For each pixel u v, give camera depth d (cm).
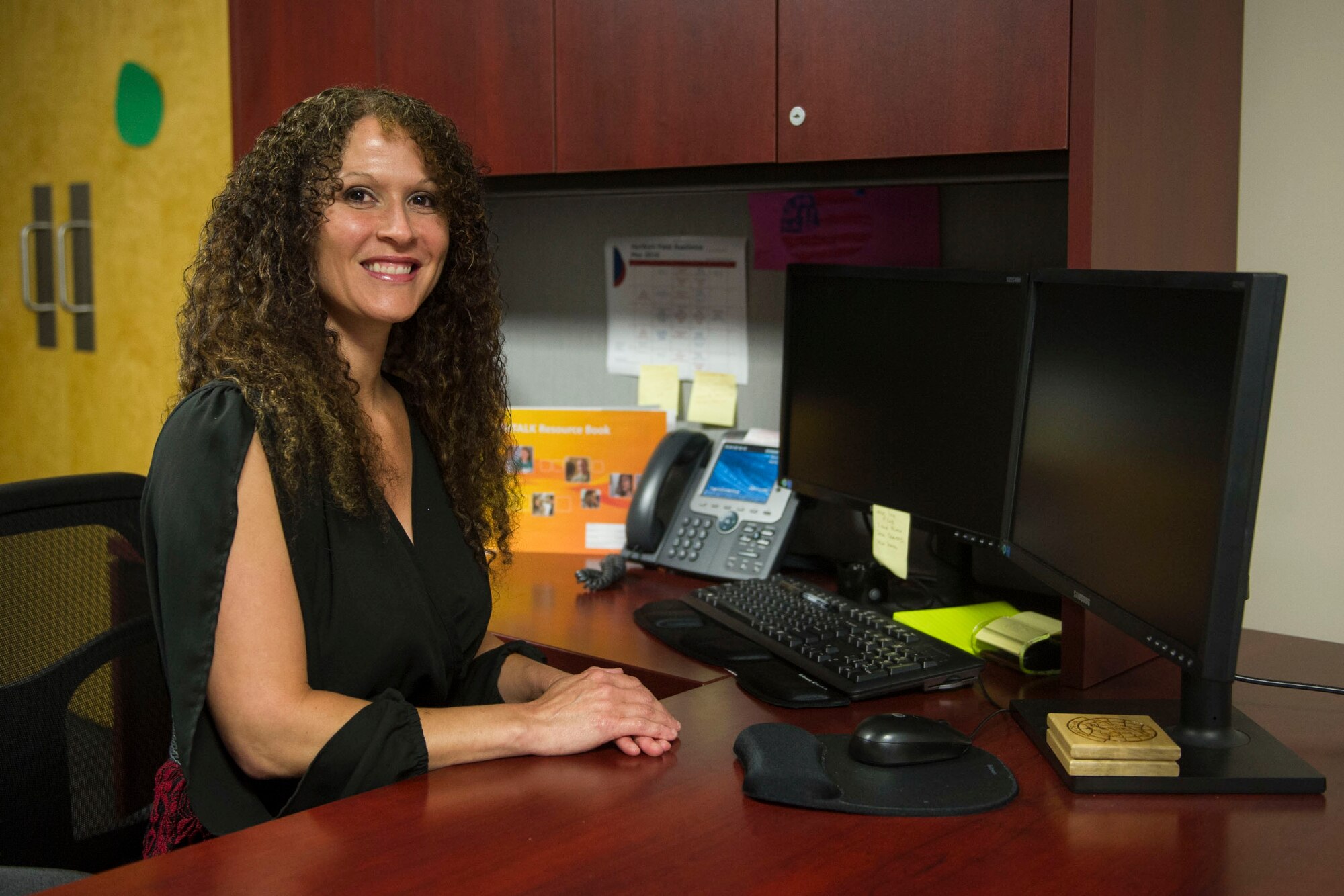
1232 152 160
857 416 162
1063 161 134
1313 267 158
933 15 139
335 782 102
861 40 146
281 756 104
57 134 258
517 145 178
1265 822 91
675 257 202
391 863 84
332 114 121
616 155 169
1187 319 97
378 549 118
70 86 253
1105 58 129
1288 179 159
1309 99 156
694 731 113
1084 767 98
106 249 252
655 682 134
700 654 138
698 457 191
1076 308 118
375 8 189
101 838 124
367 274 121
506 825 91
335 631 113
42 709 119
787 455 177
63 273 261
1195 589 93
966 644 142
